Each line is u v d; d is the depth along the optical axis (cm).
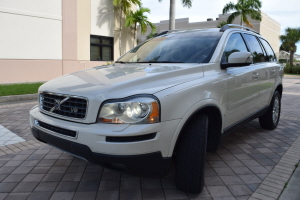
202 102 257
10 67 1124
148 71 279
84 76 291
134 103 219
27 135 465
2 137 452
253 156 375
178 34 396
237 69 345
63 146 244
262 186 288
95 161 225
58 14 1252
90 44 1425
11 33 1112
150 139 221
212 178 307
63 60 1297
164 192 274
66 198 263
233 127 341
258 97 410
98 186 288
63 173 319
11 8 1098
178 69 277
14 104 757
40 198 263
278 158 368
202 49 331
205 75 287
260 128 524
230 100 317
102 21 1458
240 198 264
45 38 1221
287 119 607
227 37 352
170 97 232
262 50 462
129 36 1627
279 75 503
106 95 227
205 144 255
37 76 1215
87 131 223
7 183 293
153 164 226
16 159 360
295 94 1101
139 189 281
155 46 381
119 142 216
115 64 369
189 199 261
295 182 297
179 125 235
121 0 1478
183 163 256
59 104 254
